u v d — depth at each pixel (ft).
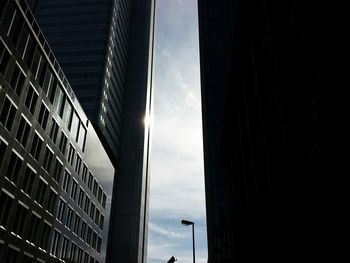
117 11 474.90
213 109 307.78
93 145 250.37
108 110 409.69
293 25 67.31
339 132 47.06
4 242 129.18
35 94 158.10
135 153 456.86
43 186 164.35
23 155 144.36
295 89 66.33
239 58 122.62
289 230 67.31
